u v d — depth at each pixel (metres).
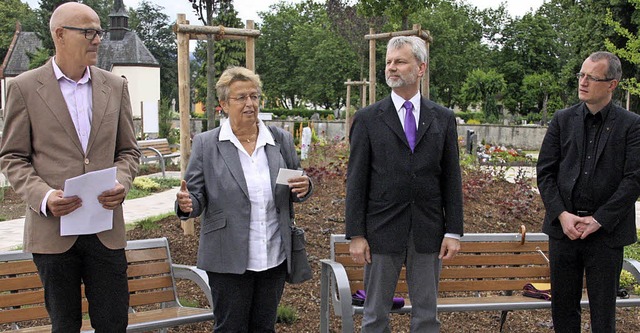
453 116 3.98
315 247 6.87
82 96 3.41
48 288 3.38
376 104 3.97
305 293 5.74
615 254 4.17
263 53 62.28
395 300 4.45
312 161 14.52
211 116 9.70
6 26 66.94
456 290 5.19
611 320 4.21
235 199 3.70
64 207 3.17
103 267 3.43
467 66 56.12
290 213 3.86
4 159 3.27
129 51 52.12
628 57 14.21
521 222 8.62
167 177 16.14
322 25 58.88
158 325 3.99
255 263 3.71
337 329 5.08
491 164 16.30
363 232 3.93
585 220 4.14
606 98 4.17
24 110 3.27
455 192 3.93
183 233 7.38
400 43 3.85
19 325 4.96
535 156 26.14
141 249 4.57
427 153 3.85
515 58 57.81
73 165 3.32
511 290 5.34
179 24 7.14
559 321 4.41
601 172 4.16
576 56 30.42
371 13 12.71
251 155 3.80
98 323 3.49
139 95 51.91
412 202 3.86
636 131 4.10
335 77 53.84
